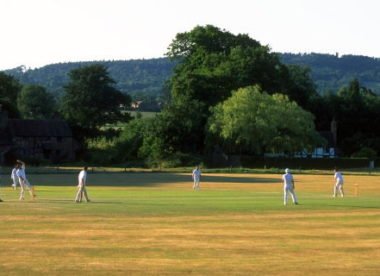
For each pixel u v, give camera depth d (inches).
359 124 7337.6
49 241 1296.8
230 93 6067.9
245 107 5536.4
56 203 2076.8
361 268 1087.0
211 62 6318.9
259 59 6215.6
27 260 1114.1
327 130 7214.6
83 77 7401.6
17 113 7111.2
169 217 1692.9
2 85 7436.0
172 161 5674.2
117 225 1529.3
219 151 5738.2
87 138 7263.8
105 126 7839.6
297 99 6806.1
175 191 2886.3
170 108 5979.3
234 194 2682.1
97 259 1128.8
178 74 6505.9
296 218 1708.9
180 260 1131.3
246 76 6107.3
